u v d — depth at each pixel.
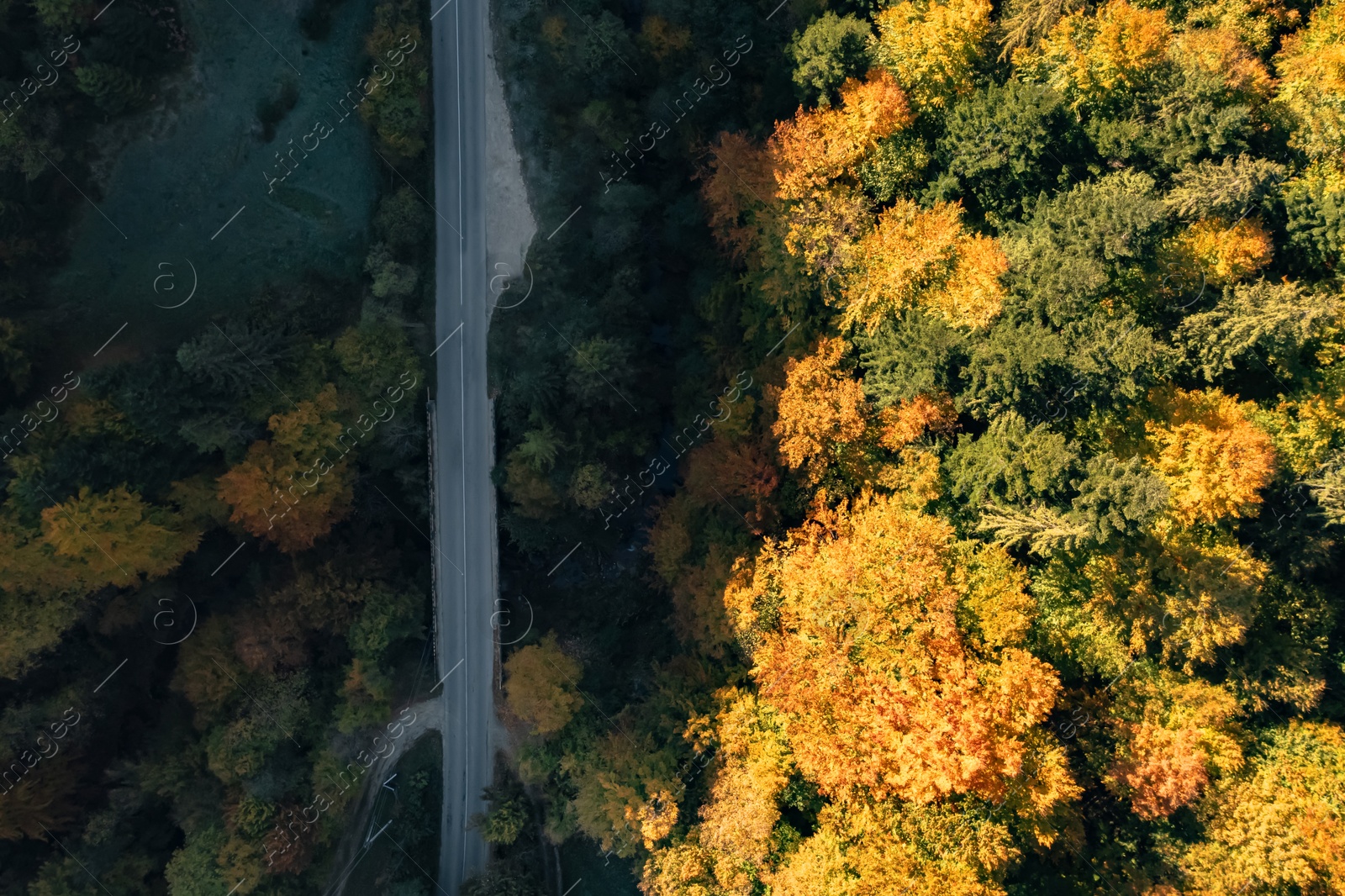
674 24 42.28
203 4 41.97
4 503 39.22
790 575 38.50
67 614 41.75
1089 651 37.06
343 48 44.22
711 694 42.28
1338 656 37.22
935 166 38.62
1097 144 35.53
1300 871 34.66
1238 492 33.38
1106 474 32.66
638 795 40.53
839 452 39.22
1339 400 34.59
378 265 44.12
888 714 35.50
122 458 39.69
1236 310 33.78
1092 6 35.94
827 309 40.38
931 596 36.28
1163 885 36.53
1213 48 34.28
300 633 44.09
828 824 38.31
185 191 42.81
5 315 39.91
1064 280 33.81
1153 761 35.41
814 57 38.00
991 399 35.97
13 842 42.81
